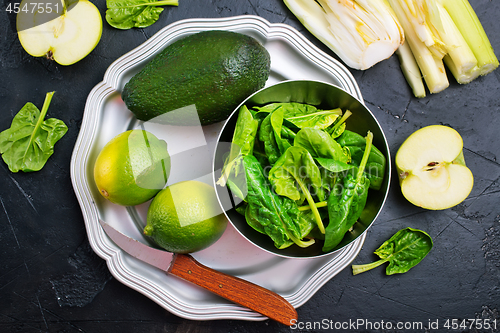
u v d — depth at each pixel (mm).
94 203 521
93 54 544
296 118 494
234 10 551
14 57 545
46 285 548
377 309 560
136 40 545
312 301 559
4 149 538
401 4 537
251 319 528
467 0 540
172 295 526
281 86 484
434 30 537
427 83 553
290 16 552
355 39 536
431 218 561
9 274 547
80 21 521
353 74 558
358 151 500
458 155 540
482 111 560
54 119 536
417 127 559
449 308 561
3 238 546
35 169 537
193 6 548
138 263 528
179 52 488
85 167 519
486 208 562
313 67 533
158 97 488
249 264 535
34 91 545
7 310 546
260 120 497
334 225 477
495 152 561
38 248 548
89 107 516
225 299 533
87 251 550
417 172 538
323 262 532
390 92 558
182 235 486
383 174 488
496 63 543
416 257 548
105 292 551
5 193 545
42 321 548
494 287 560
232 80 482
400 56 554
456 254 562
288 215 482
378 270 561
